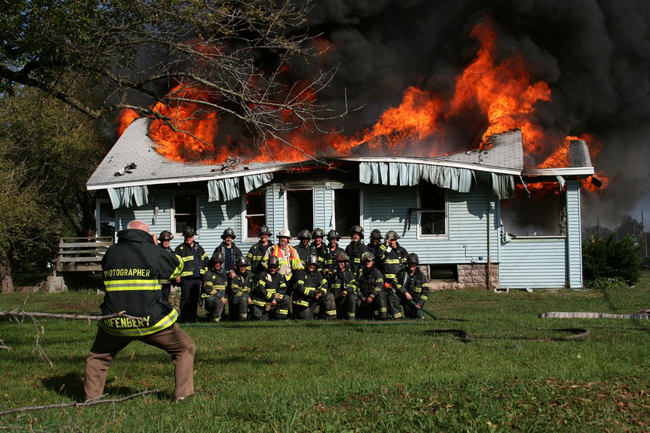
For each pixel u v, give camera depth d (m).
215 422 4.73
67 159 24.70
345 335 9.46
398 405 5.00
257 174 19.11
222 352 8.19
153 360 7.70
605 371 6.27
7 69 9.88
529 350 7.80
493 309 13.63
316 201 19.28
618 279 19.88
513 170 17.72
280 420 4.77
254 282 12.17
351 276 12.23
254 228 19.86
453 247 18.80
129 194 19.72
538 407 4.87
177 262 5.58
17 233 22.48
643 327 9.98
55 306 15.84
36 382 6.59
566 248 18.62
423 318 11.86
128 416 5.00
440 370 6.66
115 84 12.09
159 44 11.38
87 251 21.33
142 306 5.38
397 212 19.00
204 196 19.98
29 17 9.49
